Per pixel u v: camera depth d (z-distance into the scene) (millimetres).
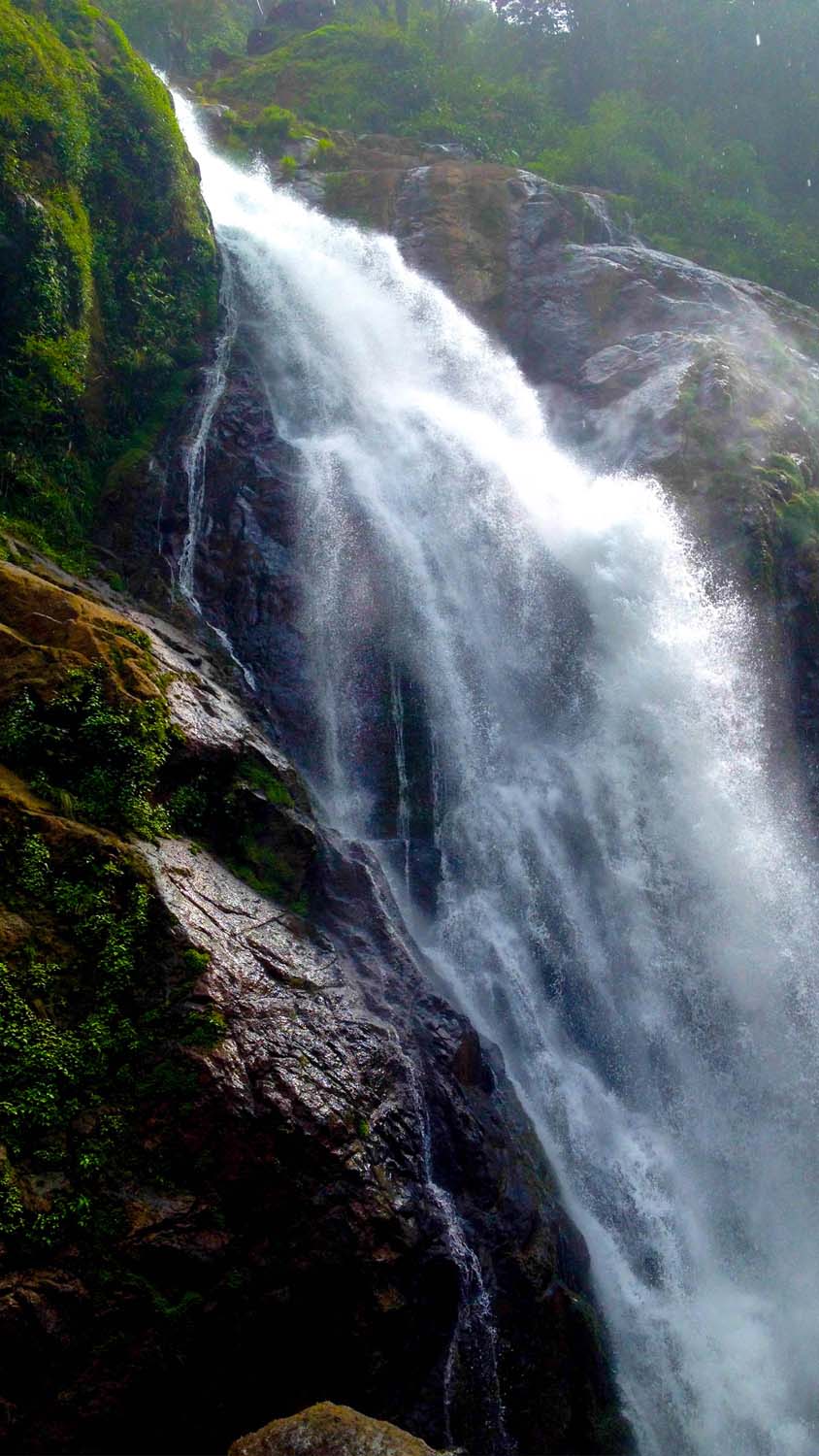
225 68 33906
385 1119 8391
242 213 21844
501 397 19547
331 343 19109
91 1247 6949
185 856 9141
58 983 7746
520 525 16516
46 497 13516
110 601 12664
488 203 22453
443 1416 7906
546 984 12812
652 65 33562
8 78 14992
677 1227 11500
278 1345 7520
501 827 13922
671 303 20859
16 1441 6461
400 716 14367
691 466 17062
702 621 15578
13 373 13922
